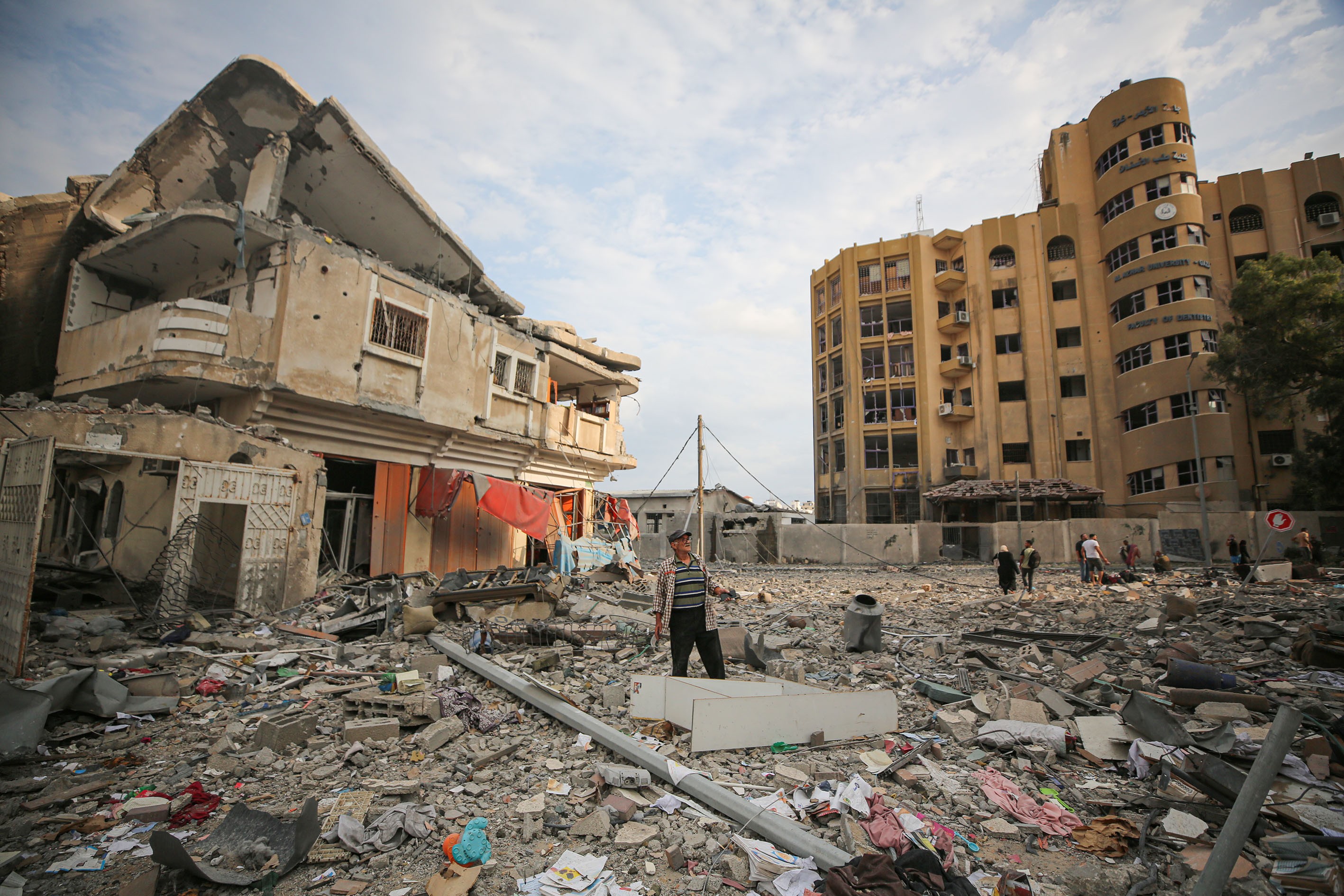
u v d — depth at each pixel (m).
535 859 3.45
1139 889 3.21
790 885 3.15
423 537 15.91
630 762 4.69
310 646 8.16
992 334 40.78
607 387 24.27
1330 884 3.18
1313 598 13.06
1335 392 25.97
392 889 3.18
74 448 7.50
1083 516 37.44
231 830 3.53
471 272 17.52
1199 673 6.55
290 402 12.40
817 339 49.38
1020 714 5.76
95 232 14.14
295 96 12.85
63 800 3.95
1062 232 39.94
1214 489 32.34
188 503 9.27
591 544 20.09
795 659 8.70
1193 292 34.44
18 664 5.89
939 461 41.25
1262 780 2.35
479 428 16.69
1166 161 36.12
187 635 7.89
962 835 3.76
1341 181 35.25
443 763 4.70
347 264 13.08
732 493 48.75
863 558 36.75
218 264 13.22
